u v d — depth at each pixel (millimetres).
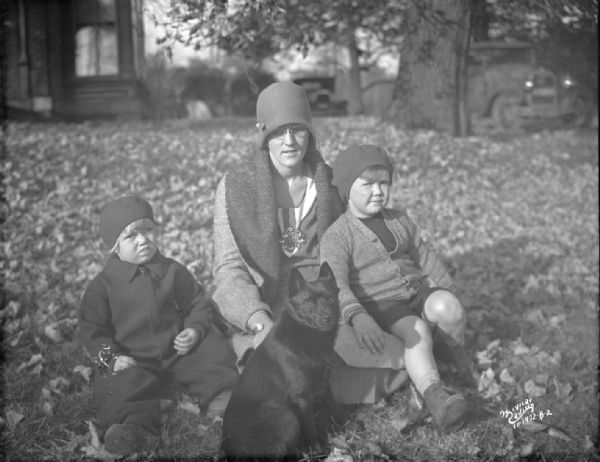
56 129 7117
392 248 2994
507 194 6496
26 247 4566
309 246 3014
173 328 2842
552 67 6699
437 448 2518
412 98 6859
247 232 2900
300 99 2938
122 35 6352
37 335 3389
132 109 7629
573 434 2691
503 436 2611
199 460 2365
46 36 6805
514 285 4605
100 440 2475
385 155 2971
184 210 5402
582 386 3139
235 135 7434
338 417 2674
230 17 3684
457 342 2938
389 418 2725
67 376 3014
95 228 5020
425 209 5867
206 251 4570
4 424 2514
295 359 2398
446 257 4992
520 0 4551
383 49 6613
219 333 2963
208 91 8531
